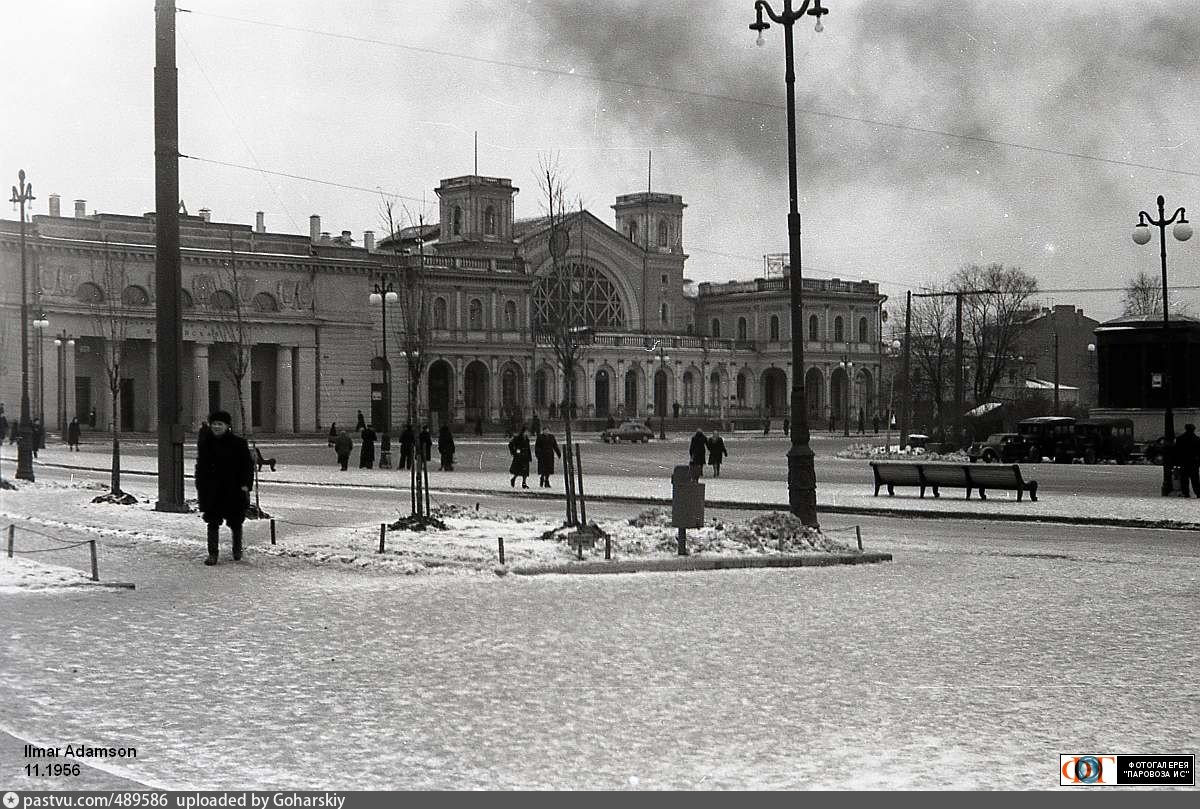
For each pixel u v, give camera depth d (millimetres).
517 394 139375
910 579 21234
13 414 101688
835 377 172250
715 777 9477
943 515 35438
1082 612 17562
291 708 11570
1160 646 14945
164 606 17516
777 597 18797
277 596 18484
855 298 173875
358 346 124000
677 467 26000
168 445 32625
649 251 161875
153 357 111875
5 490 42000
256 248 117750
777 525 25281
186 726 10969
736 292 172500
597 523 28188
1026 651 14539
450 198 146000
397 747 10281
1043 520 34000
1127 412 73562
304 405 120250
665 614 17016
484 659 13773
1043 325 161625
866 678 12938
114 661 13664
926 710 11594
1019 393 132125
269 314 117688
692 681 12703
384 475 57250
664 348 147750
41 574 20266
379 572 21391
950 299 130250
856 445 90625
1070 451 70562
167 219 32188
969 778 9539
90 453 76875
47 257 103938
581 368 146750
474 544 24281
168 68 31688
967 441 84312
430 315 132375
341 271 122688
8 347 101312
